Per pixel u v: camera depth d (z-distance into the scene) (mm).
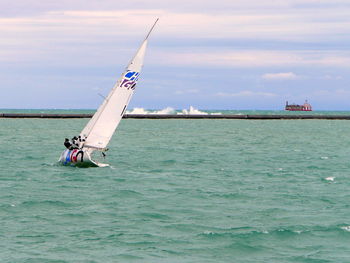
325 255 30141
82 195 47281
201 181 56938
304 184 55344
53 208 41406
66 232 34125
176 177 59844
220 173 64062
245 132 168375
